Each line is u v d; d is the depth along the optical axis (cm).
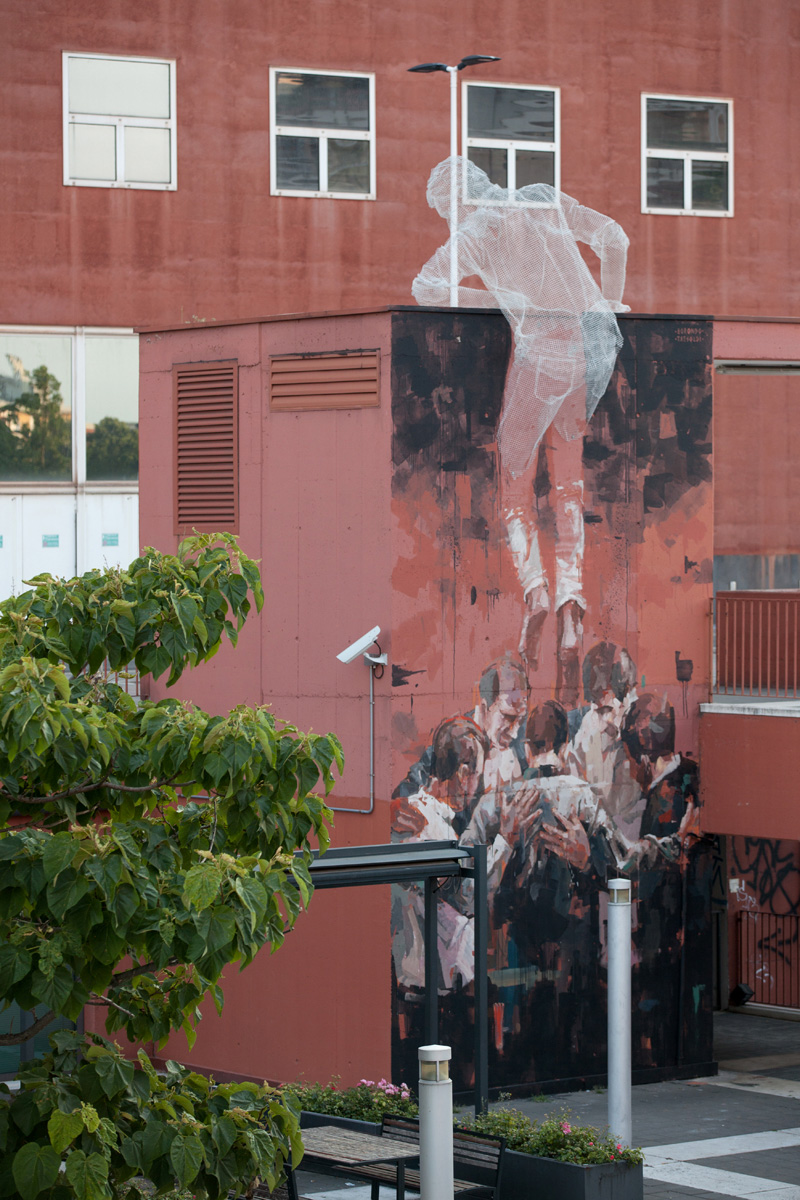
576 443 1975
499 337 1923
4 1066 2000
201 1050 2034
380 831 1877
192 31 2731
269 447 1988
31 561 2694
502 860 1927
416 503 1877
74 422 2709
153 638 854
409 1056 1869
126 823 817
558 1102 1911
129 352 2727
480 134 2898
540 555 1953
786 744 1966
